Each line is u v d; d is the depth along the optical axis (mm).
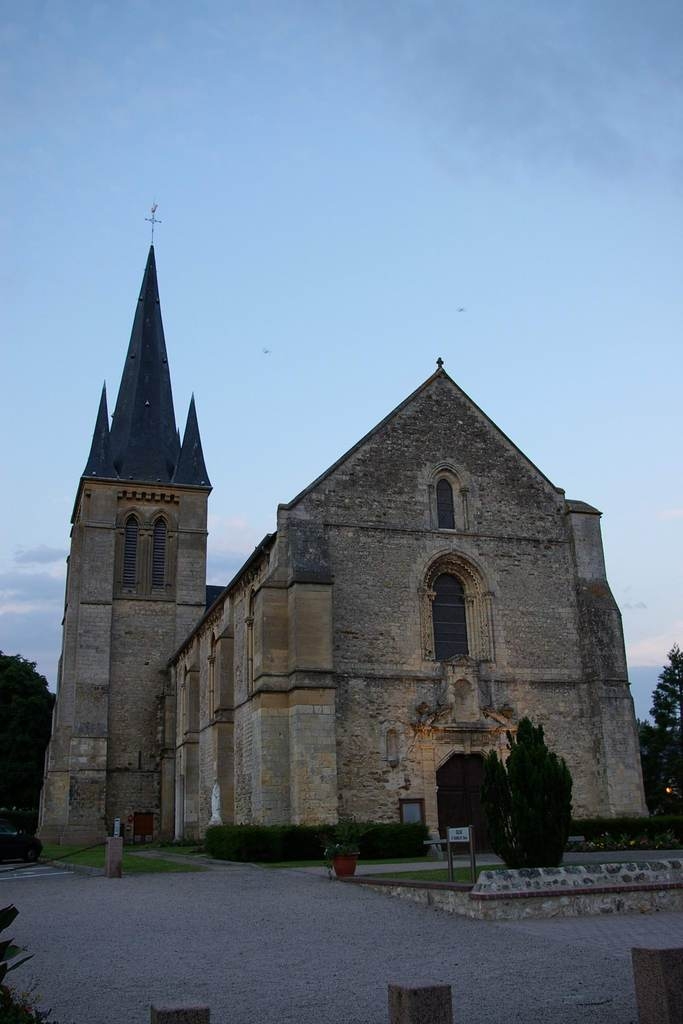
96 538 60375
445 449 36312
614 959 12508
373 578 33625
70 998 10992
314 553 32750
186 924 16281
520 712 34188
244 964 12805
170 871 26188
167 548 62406
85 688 56875
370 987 11359
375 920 16359
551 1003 10422
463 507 35938
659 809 55656
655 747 60188
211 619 43719
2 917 7625
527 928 15172
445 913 16922
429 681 33250
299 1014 10156
